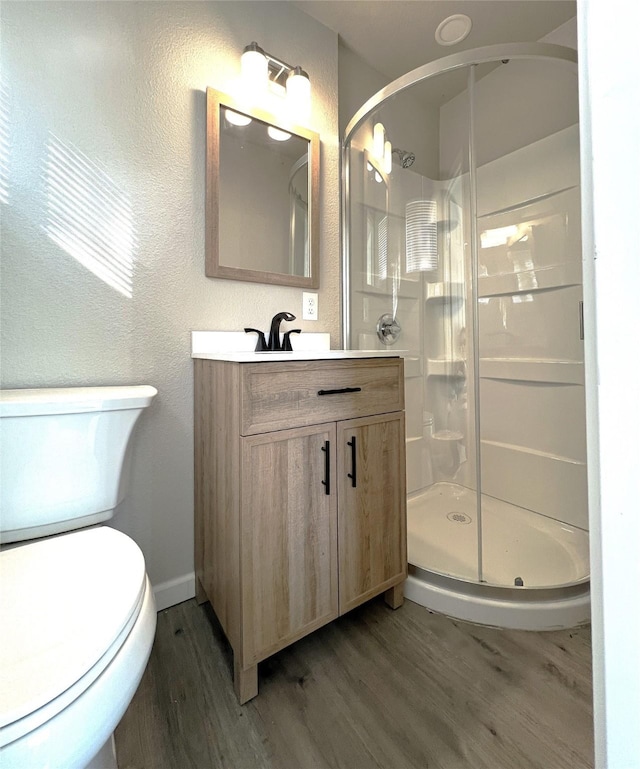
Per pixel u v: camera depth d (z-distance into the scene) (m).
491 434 1.88
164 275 1.22
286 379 0.95
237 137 1.36
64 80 1.05
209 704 0.88
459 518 1.71
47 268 1.03
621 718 0.35
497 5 1.55
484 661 1.00
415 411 1.98
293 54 1.51
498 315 1.86
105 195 1.11
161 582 1.24
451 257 2.01
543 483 1.68
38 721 0.40
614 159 0.34
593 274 0.36
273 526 0.93
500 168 1.78
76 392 0.96
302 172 1.53
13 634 0.48
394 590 1.22
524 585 1.17
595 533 0.37
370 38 1.70
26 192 1.00
